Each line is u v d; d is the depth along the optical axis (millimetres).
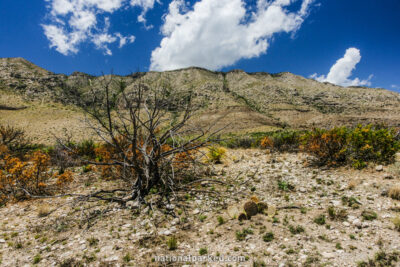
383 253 3221
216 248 3842
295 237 3951
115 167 8469
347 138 8391
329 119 113125
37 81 167875
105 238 4266
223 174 8453
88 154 12008
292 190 6355
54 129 77250
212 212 5281
